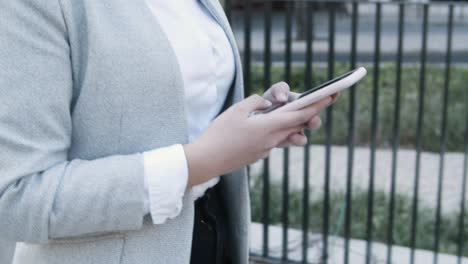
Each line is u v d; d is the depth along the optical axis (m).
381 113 6.31
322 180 5.16
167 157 1.00
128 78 0.99
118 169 0.97
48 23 0.95
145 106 1.01
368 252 3.47
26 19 0.93
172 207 1.01
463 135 6.18
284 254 3.46
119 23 1.00
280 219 4.19
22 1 0.93
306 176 3.48
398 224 4.05
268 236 3.51
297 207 4.34
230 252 1.36
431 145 6.16
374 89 3.46
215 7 1.22
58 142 0.97
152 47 1.01
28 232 0.96
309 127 1.12
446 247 3.87
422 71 3.47
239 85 1.26
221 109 1.28
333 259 3.60
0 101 0.92
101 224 0.98
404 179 5.30
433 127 6.25
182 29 1.09
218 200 1.32
